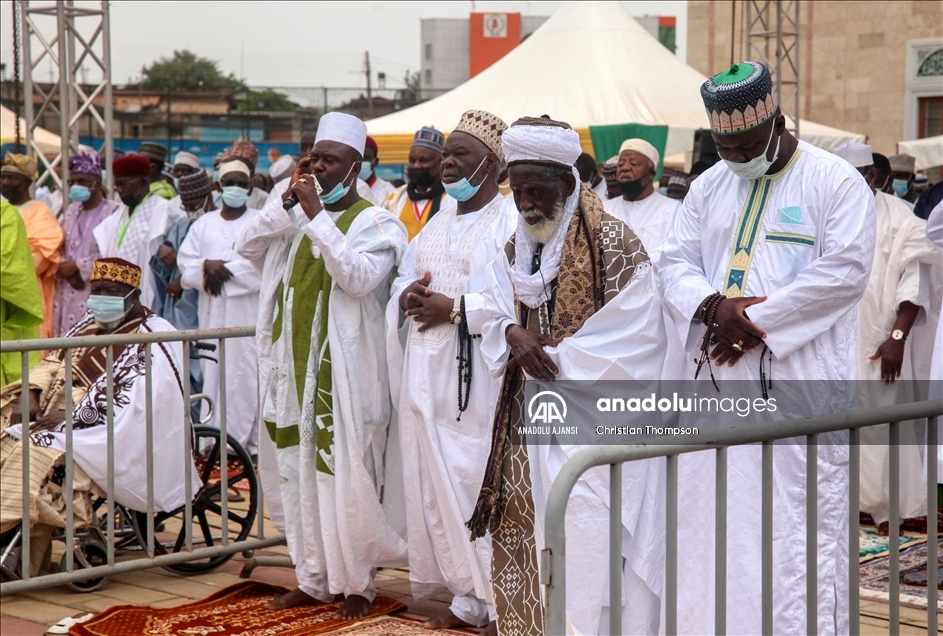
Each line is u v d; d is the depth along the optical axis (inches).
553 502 96.3
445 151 169.6
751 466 131.0
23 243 261.9
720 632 108.2
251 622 173.9
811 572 112.6
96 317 207.0
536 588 148.3
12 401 205.6
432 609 184.9
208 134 1242.6
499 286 151.7
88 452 190.7
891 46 756.6
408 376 169.2
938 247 226.7
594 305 145.1
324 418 176.9
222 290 304.7
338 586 177.6
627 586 142.0
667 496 104.1
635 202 297.3
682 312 136.2
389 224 183.0
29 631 173.8
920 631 173.2
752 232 137.2
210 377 304.2
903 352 231.9
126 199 345.1
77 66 470.9
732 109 130.3
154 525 209.2
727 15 796.6
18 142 443.2
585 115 480.4
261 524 209.9
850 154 239.5
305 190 174.4
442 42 1883.6
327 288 179.6
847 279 129.9
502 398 149.9
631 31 522.6
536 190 143.0
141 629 169.3
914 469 235.9
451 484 164.7
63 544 224.7
